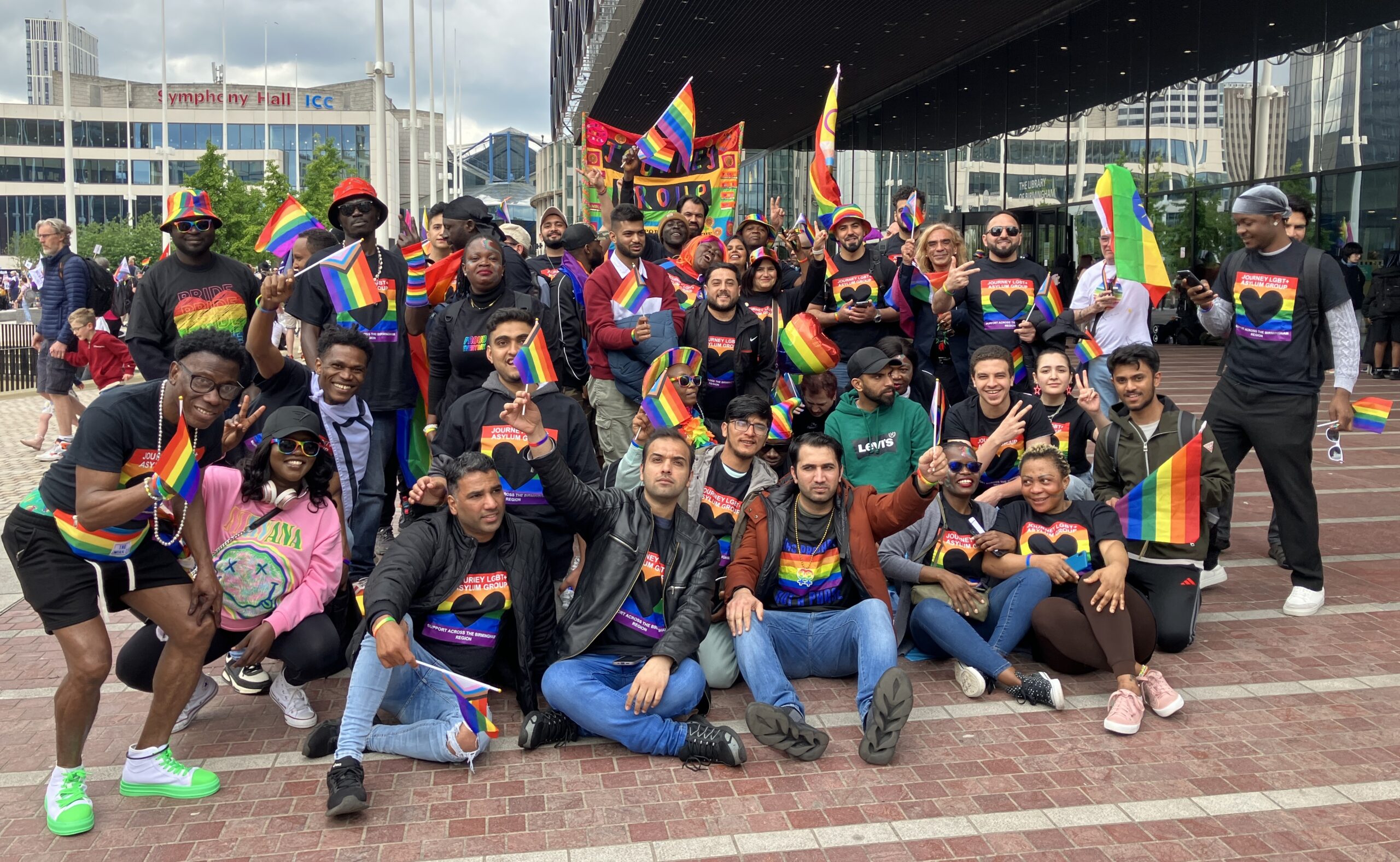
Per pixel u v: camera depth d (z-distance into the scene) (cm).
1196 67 1862
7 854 354
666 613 454
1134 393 553
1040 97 2175
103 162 9606
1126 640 464
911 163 2756
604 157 1085
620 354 698
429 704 437
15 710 470
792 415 685
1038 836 363
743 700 488
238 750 435
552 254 907
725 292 685
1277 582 641
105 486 358
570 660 438
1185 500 497
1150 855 351
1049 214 2164
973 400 595
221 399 365
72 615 368
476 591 442
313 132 9550
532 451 440
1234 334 598
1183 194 1922
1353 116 1608
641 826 371
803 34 2177
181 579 394
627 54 2364
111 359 1084
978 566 521
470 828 371
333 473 466
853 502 492
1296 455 577
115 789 400
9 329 1875
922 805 384
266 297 533
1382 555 688
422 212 4653
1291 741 432
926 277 738
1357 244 1602
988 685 495
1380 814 376
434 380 650
